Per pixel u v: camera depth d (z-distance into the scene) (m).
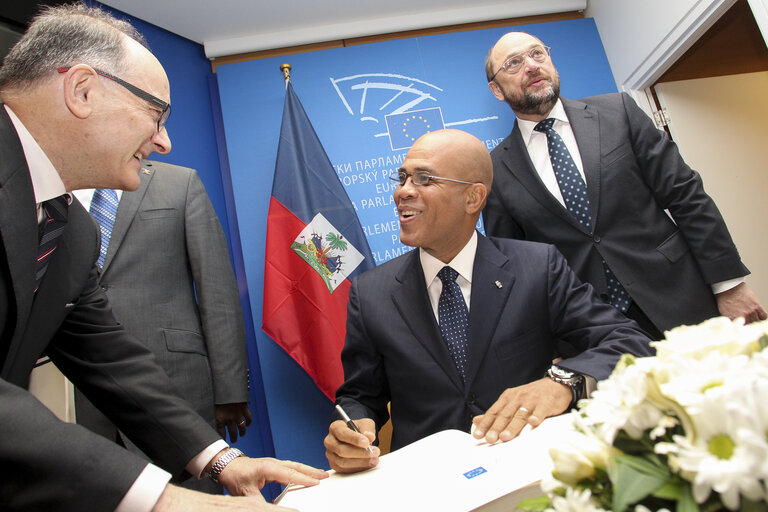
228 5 2.99
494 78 2.43
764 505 0.41
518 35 2.42
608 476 0.49
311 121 3.09
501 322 1.48
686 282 2.09
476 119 3.17
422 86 3.19
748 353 0.51
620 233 2.12
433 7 3.33
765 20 2.44
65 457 0.77
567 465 0.51
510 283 1.52
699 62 3.10
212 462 1.15
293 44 3.23
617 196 2.14
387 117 3.13
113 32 1.25
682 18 2.75
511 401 1.13
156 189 2.10
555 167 2.26
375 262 2.91
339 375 2.54
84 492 0.77
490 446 1.00
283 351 2.76
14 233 0.98
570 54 3.36
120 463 0.79
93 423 1.75
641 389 0.49
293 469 1.10
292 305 2.63
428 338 1.49
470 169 1.60
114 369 1.26
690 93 3.20
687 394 0.45
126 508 0.78
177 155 2.94
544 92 2.28
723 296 2.11
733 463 0.41
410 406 1.49
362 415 1.45
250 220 2.91
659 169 2.19
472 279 1.54
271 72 3.15
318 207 2.76
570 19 3.48
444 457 1.00
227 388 1.90
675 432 0.48
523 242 1.66
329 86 3.15
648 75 3.10
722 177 3.10
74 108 1.14
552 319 1.53
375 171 3.04
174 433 1.19
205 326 1.98
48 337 1.18
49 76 1.13
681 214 2.14
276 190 2.77
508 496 0.76
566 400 1.15
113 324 1.35
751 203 3.09
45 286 1.16
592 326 1.46
